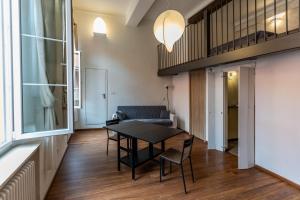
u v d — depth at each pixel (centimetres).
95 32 642
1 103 210
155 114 685
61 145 388
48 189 273
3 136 210
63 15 246
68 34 240
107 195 265
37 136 223
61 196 262
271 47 270
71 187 286
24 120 224
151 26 714
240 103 349
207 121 499
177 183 300
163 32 296
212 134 470
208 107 468
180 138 569
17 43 210
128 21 632
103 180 308
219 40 527
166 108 723
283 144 307
